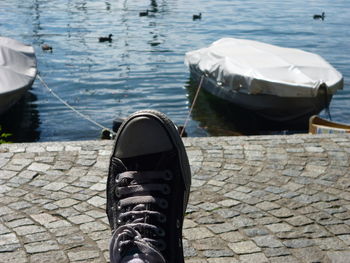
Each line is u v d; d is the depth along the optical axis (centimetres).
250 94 1510
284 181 371
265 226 297
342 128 615
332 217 310
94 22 3956
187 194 232
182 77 2106
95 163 400
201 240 278
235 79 1534
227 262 256
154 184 222
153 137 235
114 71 2227
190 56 1930
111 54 2641
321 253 267
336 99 1825
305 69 1502
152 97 1816
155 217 212
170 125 238
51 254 261
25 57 1578
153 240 200
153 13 4625
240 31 3725
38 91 1817
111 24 3869
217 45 1823
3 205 321
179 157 232
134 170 233
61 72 2166
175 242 210
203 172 386
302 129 1549
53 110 1605
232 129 1512
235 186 359
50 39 3122
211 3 5738
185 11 4869
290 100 1485
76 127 1455
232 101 1623
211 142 459
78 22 3931
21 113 1554
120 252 192
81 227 292
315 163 410
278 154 430
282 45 3181
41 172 380
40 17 4181
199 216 308
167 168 230
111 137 1036
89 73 2169
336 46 3111
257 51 1647
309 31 3772
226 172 387
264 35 3575
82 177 372
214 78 1683
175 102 1752
